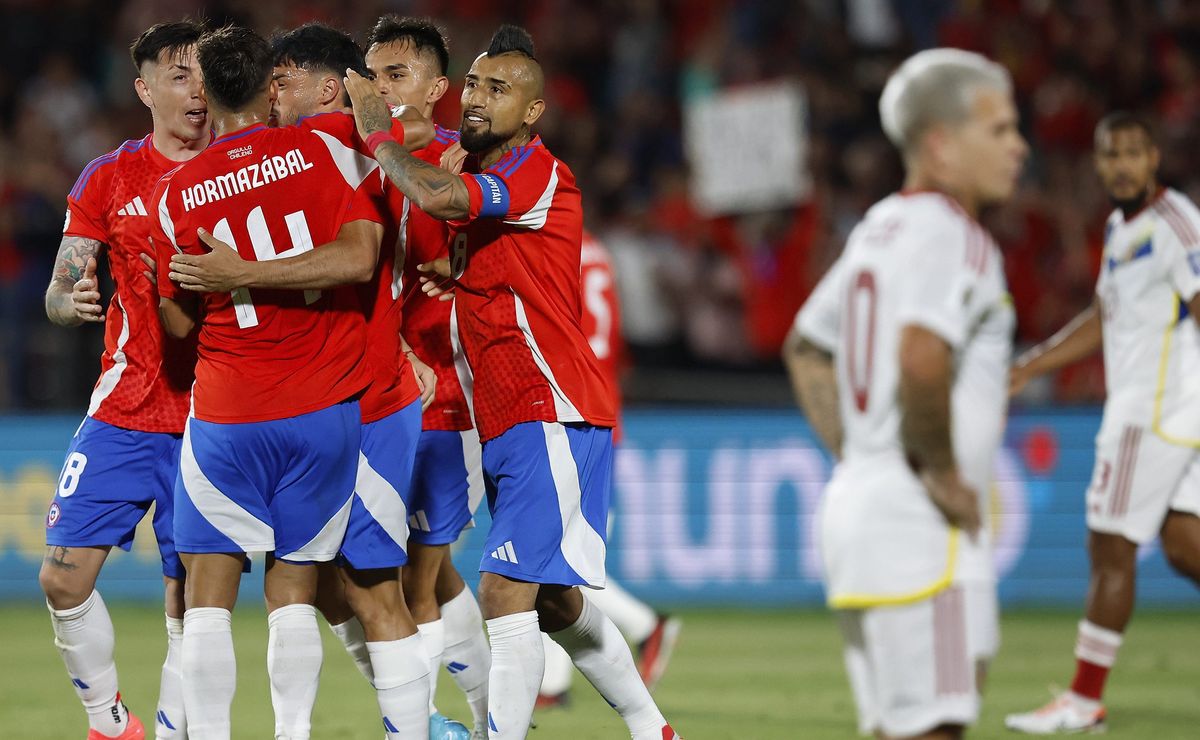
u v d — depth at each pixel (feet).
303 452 54.24
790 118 139.85
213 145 53.78
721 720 77.77
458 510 64.90
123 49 193.77
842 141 181.68
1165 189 77.36
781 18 194.59
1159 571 134.82
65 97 183.62
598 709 81.30
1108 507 76.33
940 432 42.11
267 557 56.85
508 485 56.08
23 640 115.14
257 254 53.36
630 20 197.36
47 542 60.85
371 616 56.95
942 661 43.16
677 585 138.82
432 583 64.49
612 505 139.54
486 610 55.83
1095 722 75.51
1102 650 75.51
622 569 139.33
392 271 58.08
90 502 60.29
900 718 43.45
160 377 60.54
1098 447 78.54
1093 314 80.33
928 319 42.22
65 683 92.73
